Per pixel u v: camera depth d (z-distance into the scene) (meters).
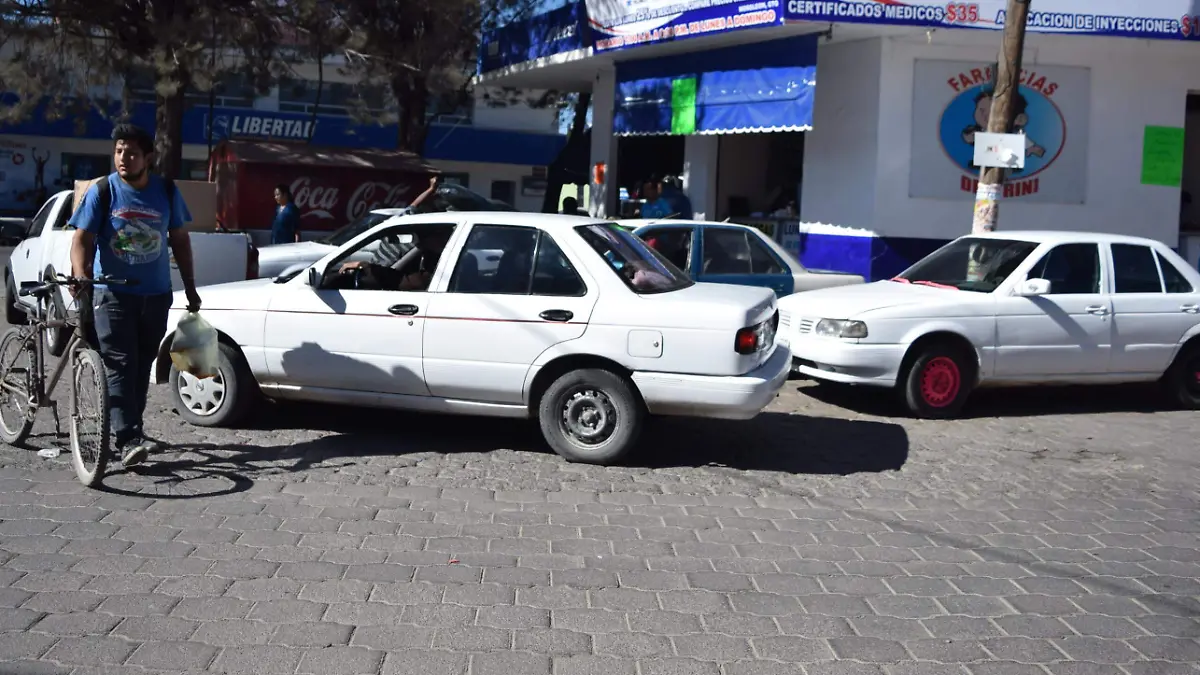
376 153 23.52
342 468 7.04
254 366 7.83
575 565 5.41
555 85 21.72
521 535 5.84
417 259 7.73
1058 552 5.93
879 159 14.19
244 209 21.89
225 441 7.61
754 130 14.78
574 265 7.39
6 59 18.17
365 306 7.59
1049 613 5.00
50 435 7.45
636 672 4.23
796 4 12.80
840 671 4.30
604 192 19.31
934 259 10.75
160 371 8.17
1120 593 5.30
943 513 6.63
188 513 5.96
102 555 5.26
